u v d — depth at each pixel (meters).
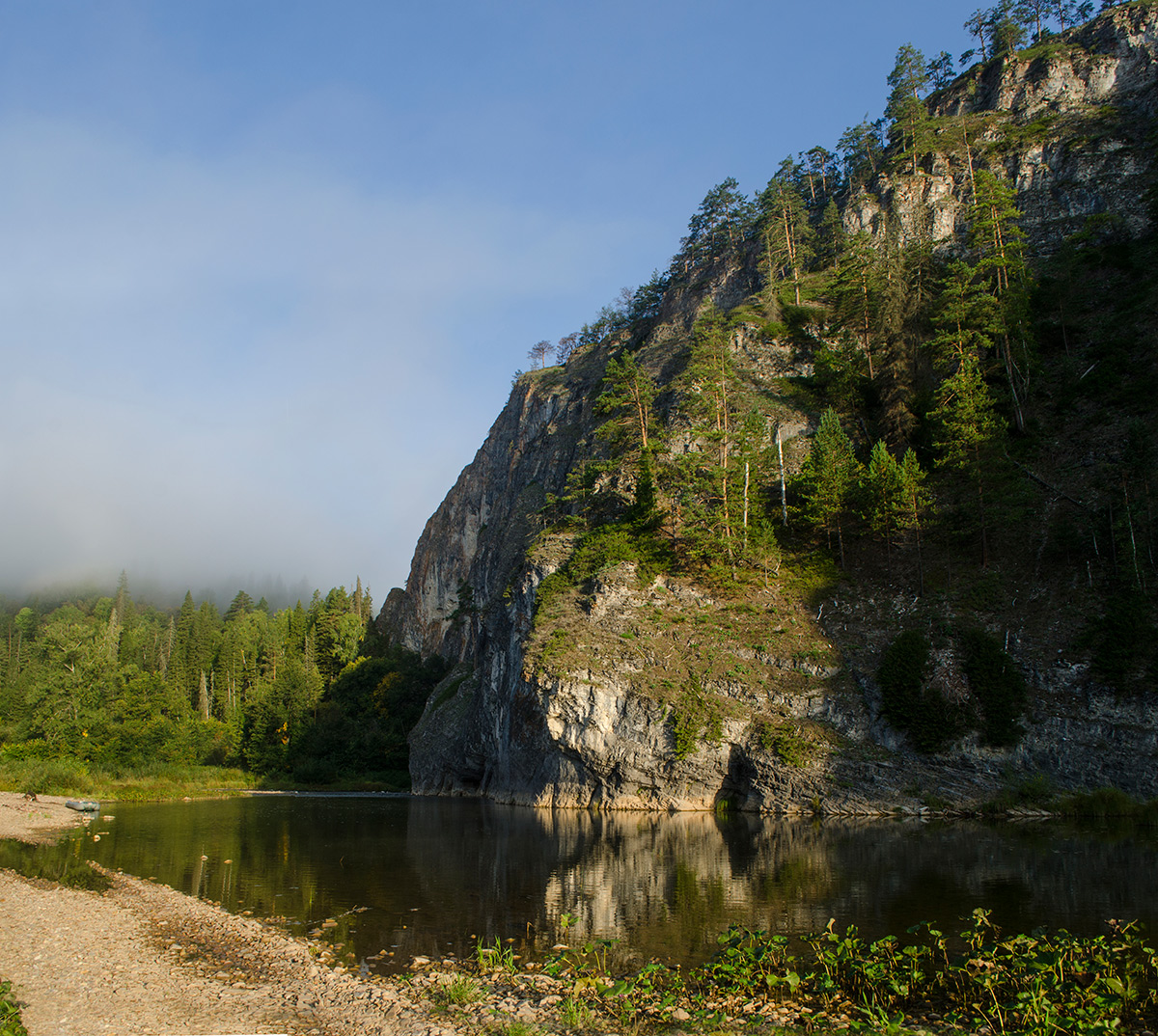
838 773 48.38
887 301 73.81
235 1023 15.53
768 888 27.55
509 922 24.16
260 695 106.00
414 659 123.94
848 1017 15.95
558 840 41.72
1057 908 23.47
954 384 60.47
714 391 72.62
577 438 96.44
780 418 74.75
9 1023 13.95
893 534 59.88
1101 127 91.00
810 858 33.38
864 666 51.78
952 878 28.05
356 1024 15.51
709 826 45.97
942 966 18.80
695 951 20.77
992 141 96.69
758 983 18.00
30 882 30.52
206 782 89.81
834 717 50.44
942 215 91.94
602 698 55.59
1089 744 45.53
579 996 17.45
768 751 50.19
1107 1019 14.64
